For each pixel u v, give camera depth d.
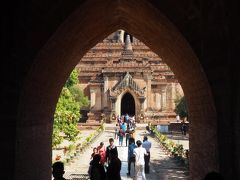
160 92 74.06
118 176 13.03
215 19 11.59
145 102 72.19
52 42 12.02
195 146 15.56
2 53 11.36
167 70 75.94
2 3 11.24
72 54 15.61
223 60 11.58
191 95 15.47
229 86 11.54
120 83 71.38
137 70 73.19
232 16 11.25
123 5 13.85
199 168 14.73
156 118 71.88
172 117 72.69
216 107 11.67
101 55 80.12
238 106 11.48
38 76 12.48
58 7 11.53
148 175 23.89
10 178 11.20
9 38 11.40
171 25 12.12
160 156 32.78
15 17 11.41
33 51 11.50
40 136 14.28
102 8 13.35
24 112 11.96
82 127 65.38
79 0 11.53
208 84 11.77
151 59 79.38
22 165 11.93
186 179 22.67
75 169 26.31
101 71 74.31
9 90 11.38
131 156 22.73
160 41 15.56
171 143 35.81
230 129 11.54
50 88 14.69
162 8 11.82
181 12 11.74
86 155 33.31
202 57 11.72
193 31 11.74
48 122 15.79
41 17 11.52
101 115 71.88
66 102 35.28
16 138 11.30
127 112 73.75
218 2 11.39
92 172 11.96
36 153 13.68
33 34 11.52
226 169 11.54
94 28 15.34
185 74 15.26
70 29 12.77
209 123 12.76
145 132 56.50
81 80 76.31
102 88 73.50
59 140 32.84
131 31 17.58
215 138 11.91
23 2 11.45
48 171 15.95
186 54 13.20
